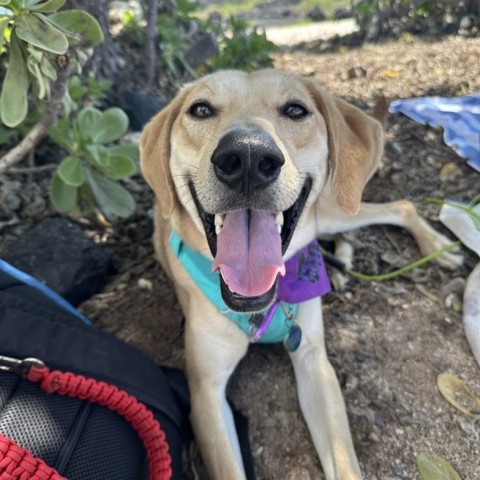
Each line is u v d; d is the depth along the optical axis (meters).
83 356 0.30
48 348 0.29
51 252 0.46
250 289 0.32
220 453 0.33
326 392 0.36
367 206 0.51
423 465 0.33
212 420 0.35
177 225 0.39
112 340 0.33
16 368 0.26
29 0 0.36
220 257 0.32
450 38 0.91
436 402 0.37
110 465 0.26
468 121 0.58
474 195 0.53
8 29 0.37
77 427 0.26
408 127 0.63
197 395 0.37
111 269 0.51
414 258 0.49
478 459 0.34
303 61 0.97
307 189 0.36
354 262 0.49
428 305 0.44
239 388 0.41
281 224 0.34
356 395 0.38
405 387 0.38
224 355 0.38
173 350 0.43
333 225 0.50
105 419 0.28
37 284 0.39
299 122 0.35
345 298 0.46
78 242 0.48
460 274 0.46
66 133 0.50
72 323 0.33
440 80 0.74
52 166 0.54
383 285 0.47
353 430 0.36
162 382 0.34
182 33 0.93
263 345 0.44
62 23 0.39
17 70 0.36
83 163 0.52
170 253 0.42
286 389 0.40
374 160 0.40
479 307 0.42
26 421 0.25
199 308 0.38
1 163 0.46
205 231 0.35
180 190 0.37
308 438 0.36
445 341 0.41
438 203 0.54
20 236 0.51
